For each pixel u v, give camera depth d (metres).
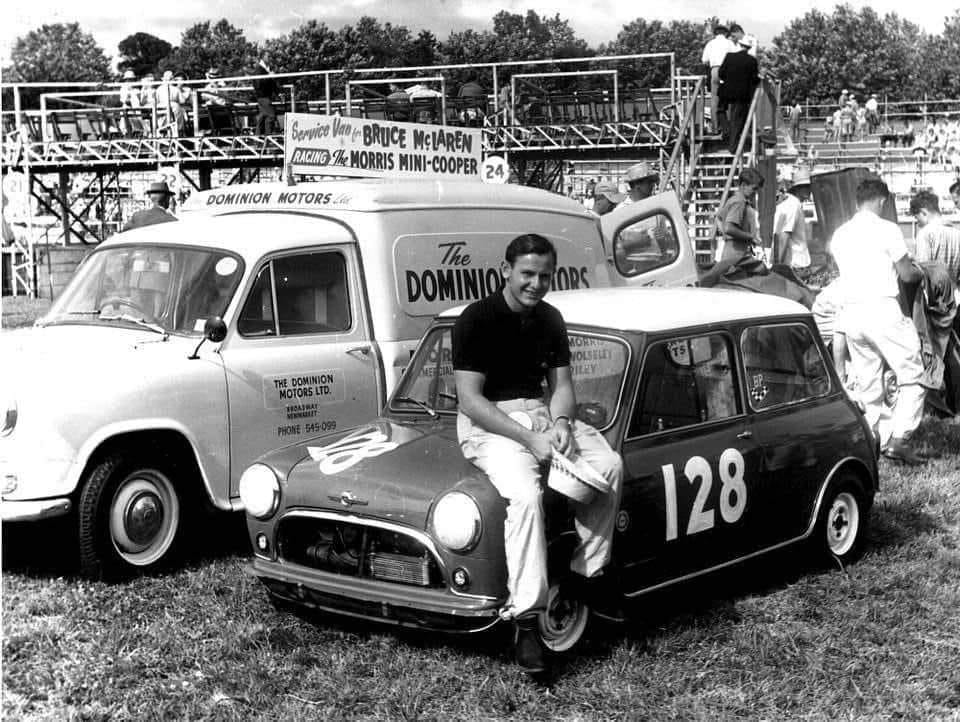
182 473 6.36
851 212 13.73
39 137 23.67
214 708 4.62
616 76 20.98
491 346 5.00
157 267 6.93
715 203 18.20
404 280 7.28
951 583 6.15
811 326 6.41
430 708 4.62
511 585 4.68
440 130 9.02
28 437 5.90
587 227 8.47
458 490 4.82
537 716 4.55
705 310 5.88
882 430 8.91
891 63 89.56
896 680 4.91
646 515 5.21
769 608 5.74
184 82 22.78
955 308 10.11
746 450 5.73
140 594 5.92
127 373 6.18
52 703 4.69
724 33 19.31
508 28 67.25
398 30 62.78
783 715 4.62
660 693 4.73
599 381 5.40
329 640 5.29
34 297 22.73
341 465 5.26
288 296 6.87
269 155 22.11
